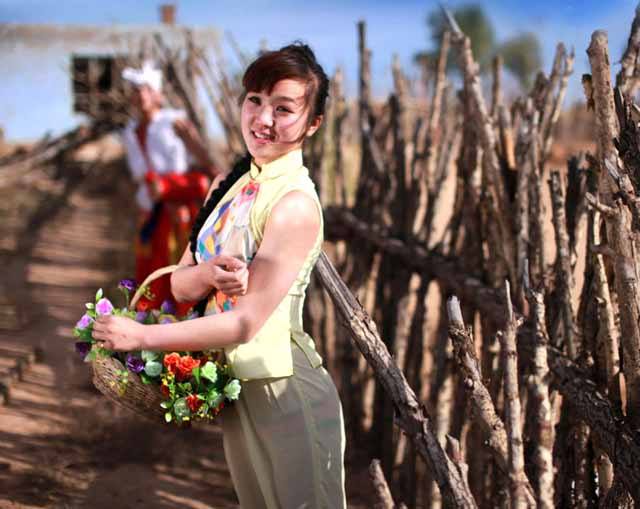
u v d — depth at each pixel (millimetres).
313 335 4309
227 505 3252
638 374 1972
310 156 4598
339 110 4613
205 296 2078
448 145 3674
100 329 1946
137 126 4793
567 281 2400
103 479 3359
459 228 3398
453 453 1884
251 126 2004
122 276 7203
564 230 2436
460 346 1862
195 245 2156
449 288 3275
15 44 16297
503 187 2822
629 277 1916
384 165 4051
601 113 2014
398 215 3832
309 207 1965
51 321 5750
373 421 3777
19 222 9758
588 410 2123
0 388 4242
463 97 3086
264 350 1980
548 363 2354
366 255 4156
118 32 14336
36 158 14453
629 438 1976
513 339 1746
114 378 1987
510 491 1699
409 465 3326
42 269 7535
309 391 2047
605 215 1912
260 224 1972
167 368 1955
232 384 1972
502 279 2910
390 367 2082
